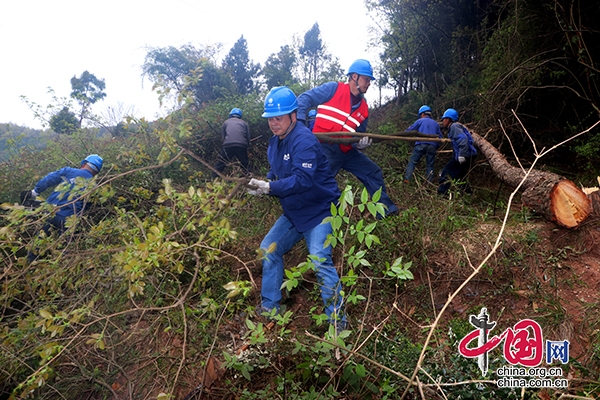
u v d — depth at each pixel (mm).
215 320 2658
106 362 2424
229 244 3533
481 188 5309
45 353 1775
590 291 2809
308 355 2152
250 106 6988
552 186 3217
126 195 3852
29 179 5008
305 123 3412
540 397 1977
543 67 5691
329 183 2674
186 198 2162
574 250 3135
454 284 2988
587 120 5816
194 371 2371
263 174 5465
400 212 3684
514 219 3828
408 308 2869
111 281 2459
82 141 5871
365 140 3604
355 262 1856
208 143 6586
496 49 6609
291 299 3004
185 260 2973
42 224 2422
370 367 2135
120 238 2650
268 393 2018
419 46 10039
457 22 9438
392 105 11820
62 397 2244
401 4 9703
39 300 2490
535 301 2791
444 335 2594
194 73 2406
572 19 5133
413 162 5461
